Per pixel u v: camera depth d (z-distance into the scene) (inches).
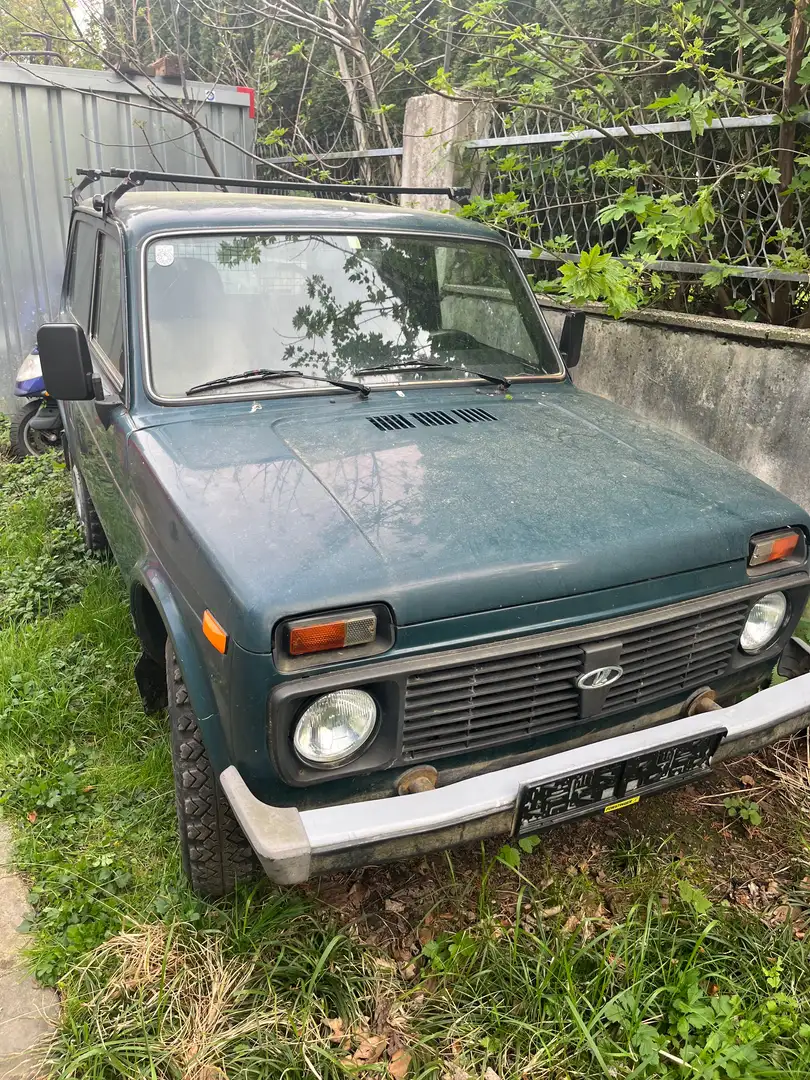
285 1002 88.7
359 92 309.4
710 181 190.1
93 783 119.7
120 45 257.9
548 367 138.6
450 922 100.0
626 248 209.5
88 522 176.4
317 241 123.3
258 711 74.6
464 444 104.1
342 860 75.7
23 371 247.6
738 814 117.1
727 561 95.0
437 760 84.5
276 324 117.0
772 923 99.8
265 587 74.7
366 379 118.5
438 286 130.7
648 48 197.9
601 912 101.7
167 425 105.8
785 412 159.6
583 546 86.4
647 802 119.8
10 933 97.3
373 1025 87.0
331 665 75.0
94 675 142.0
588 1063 83.0
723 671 101.3
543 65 207.5
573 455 104.8
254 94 293.7
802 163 164.2
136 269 113.2
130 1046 82.7
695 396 176.2
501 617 81.3
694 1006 86.9
